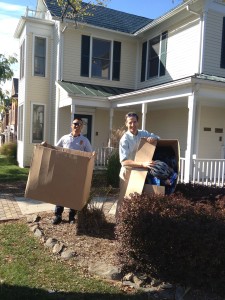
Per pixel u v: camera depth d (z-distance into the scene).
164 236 3.63
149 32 15.36
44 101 15.79
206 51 12.26
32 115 15.55
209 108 12.95
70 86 14.52
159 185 4.46
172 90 10.54
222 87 9.89
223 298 3.54
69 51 15.15
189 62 12.84
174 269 3.68
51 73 15.78
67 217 6.25
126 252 3.95
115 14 17.45
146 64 15.62
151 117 15.98
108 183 10.10
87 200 5.16
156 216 3.72
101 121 16.16
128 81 16.44
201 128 12.81
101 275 3.97
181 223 3.58
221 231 3.54
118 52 16.14
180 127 13.89
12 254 4.50
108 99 14.19
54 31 15.48
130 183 4.45
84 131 15.81
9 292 3.50
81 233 5.29
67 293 3.53
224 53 12.62
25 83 15.33
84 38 15.42
